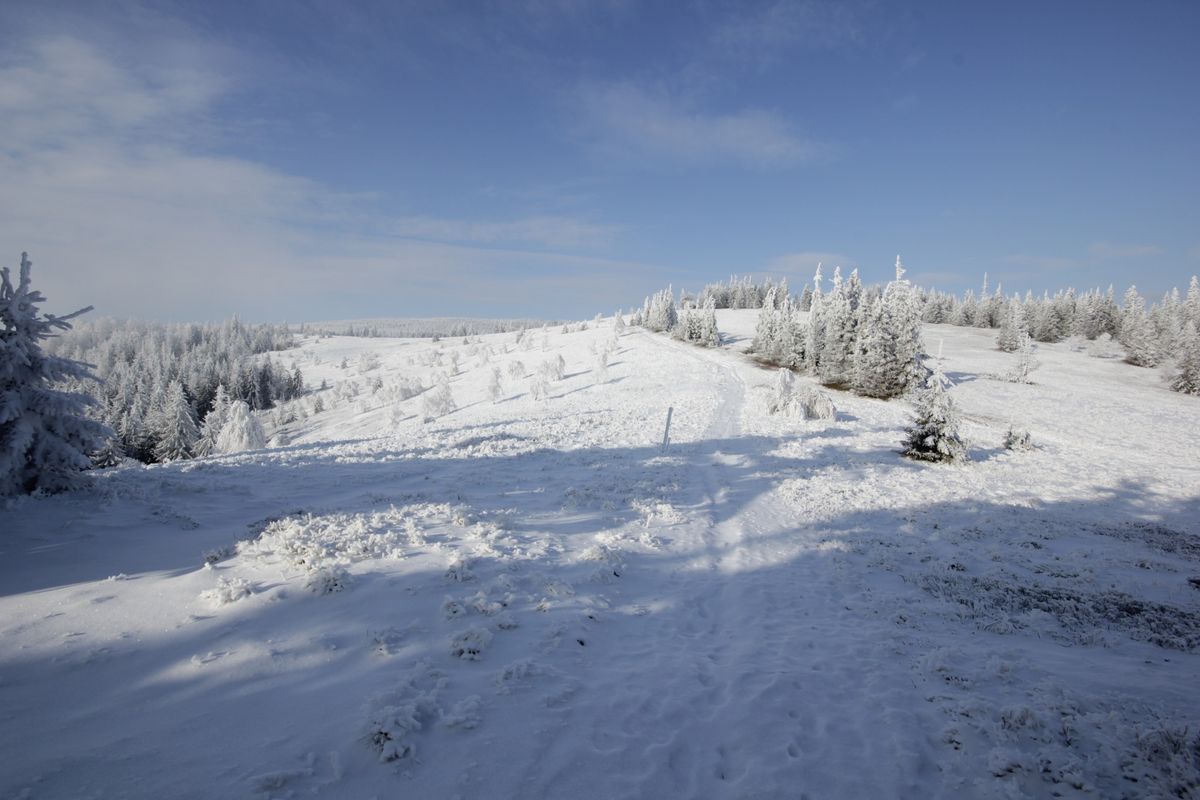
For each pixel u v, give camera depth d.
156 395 65.75
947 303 119.12
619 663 6.78
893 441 28.45
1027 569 11.84
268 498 12.37
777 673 6.78
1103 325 91.75
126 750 4.36
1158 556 13.34
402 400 78.38
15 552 7.86
